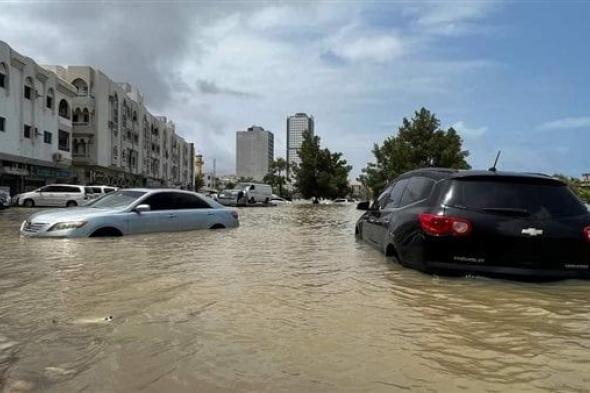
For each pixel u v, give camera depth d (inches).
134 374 123.5
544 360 131.9
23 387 117.0
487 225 218.8
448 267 222.8
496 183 232.1
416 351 138.2
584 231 219.8
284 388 115.8
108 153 2294.5
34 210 1166.3
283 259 291.1
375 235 313.3
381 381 119.3
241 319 167.2
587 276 219.1
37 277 235.9
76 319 167.6
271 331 154.8
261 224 616.4
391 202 304.7
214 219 502.0
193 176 4690.0
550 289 204.4
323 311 176.1
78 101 2118.6
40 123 1747.0
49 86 1806.1
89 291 206.8
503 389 115.0
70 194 1359.5
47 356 135.1
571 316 169.6
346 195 2728.8
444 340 146.7
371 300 190.5
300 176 2463.1
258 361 131.3
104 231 414.3
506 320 165.5
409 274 233.1
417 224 235.1
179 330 155.9
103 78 2217.0
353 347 141.2
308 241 390.0
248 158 6348.4
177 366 128.2
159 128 3314.5
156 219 448.5
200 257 299.3
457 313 172.9
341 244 366.0
